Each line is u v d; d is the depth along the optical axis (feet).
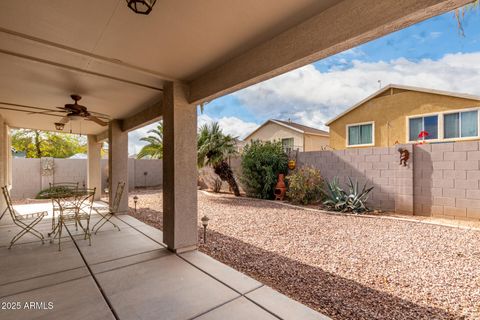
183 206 11.32
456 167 16.67
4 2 6.02
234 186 31.53
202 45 8.18
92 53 8.71
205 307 6.97
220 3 6.06
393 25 5.38
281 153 27.32
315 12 6.52
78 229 15.14
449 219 16.74
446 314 6.59
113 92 13.07
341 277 8.82
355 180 21.54
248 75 8.50
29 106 15.94
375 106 31.07
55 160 32.96
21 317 6.52
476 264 9.70
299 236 13.75
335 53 6.68
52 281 8.45
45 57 9.05
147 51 8.59
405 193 18.66
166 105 11.59
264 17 6.68
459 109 25.12
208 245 12.35
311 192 23.71
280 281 8.62
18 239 13.08
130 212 20.89
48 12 6.46
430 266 9.61
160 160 42.52
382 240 12.79
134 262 10.05
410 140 28.30
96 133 27.45
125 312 6.75
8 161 22.63
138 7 6.09
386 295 7.59
